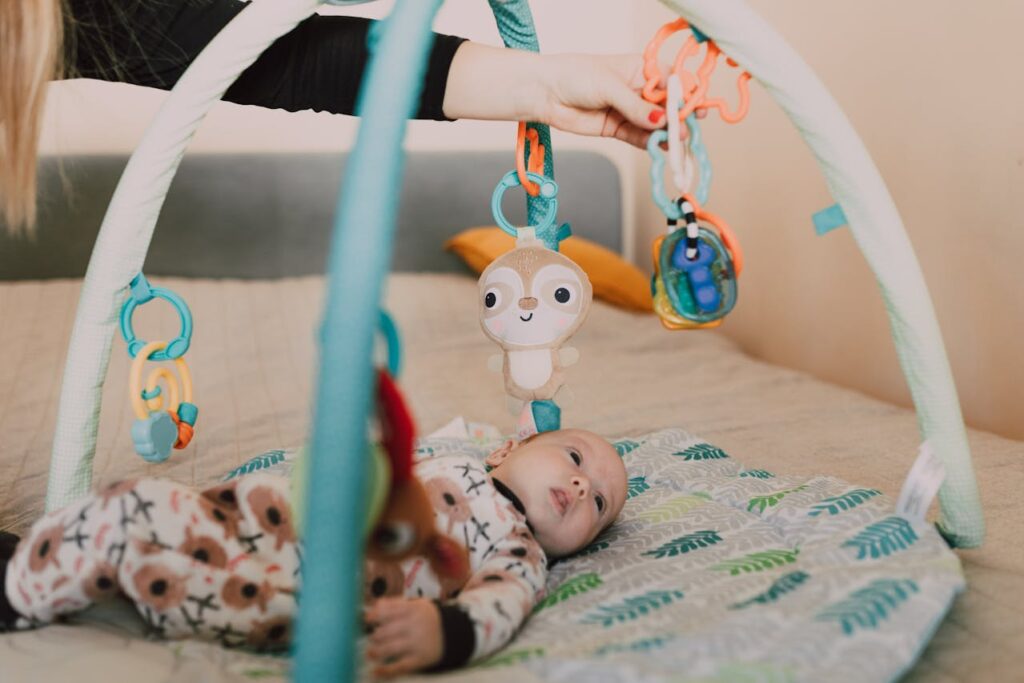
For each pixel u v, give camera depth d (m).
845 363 1.92
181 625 0.72
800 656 0.65
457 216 2.55
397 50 0.57
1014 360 1.46
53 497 0.97
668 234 0.85
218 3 0.99
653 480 1.19
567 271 1.04
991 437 1.31
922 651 0.74
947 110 1.55
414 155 2.51
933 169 1.59
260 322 2.10
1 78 0.87
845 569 0.79
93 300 0.94
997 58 1.43
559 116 0.90
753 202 2.20
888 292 0.81
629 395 1.76
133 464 1.37
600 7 2.58
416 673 0.68
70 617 0.77
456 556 0.87
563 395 1.05
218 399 1.72
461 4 2.37
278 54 0.96
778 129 2.06
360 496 0.50
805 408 1.61
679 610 0.76
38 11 0.85
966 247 1.53
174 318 2.06
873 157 1.74
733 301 0.86
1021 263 1.42
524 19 1.01
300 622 0.49
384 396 0.57
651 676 0.61
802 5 1.92
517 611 0.76
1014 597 0.81
